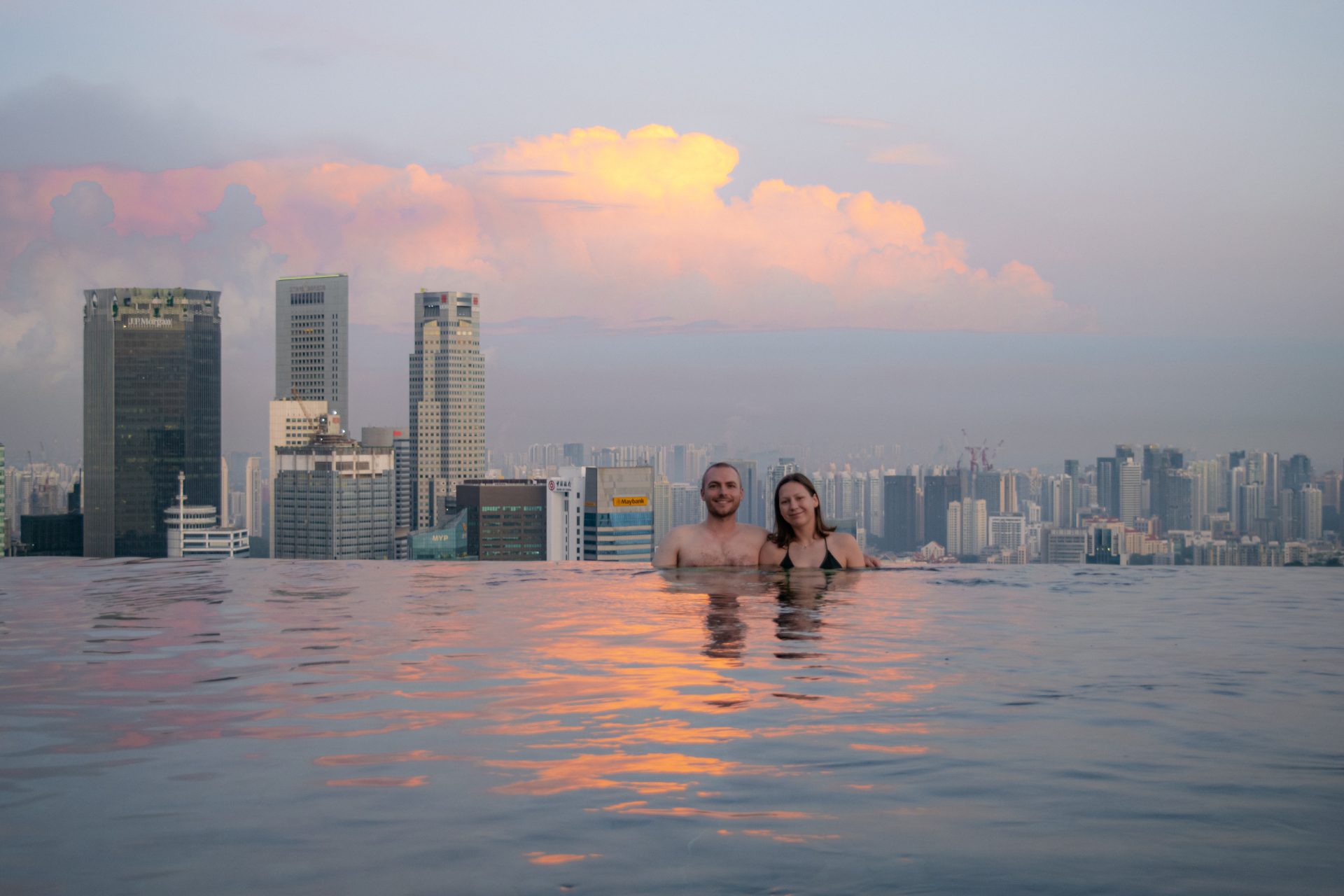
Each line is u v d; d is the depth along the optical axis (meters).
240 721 2.78
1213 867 1.65
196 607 5.73
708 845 1.75
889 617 5.10
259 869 1.65
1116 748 2.46
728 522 7.57
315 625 4.87
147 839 1.80
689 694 3.12
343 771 2.24
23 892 1.55
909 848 1.74
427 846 1.75
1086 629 4.73
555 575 7.73
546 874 1.62
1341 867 1.65
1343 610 5.56
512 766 2.28
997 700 3.04
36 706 3.00
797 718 2.79
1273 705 2.98
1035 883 1.58
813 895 1.53
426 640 4.33
